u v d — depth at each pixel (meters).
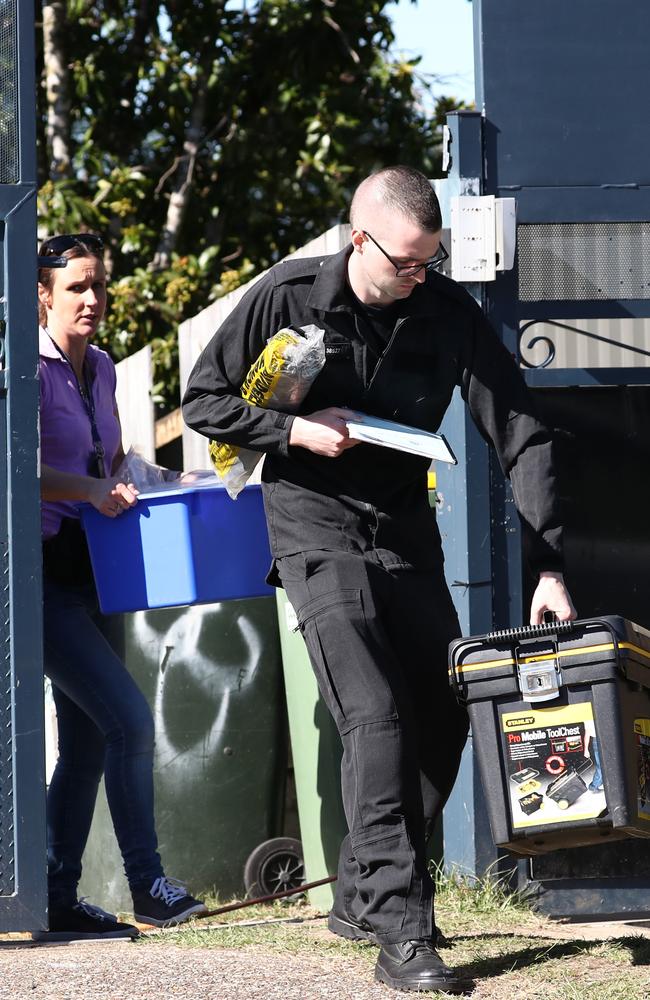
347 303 14.16
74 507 17.34
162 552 16.83
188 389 14.76
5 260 15.56
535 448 14.64
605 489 19.56
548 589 14.37
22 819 15.38
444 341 14.48
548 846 14.19
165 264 50.88
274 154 53.31
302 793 19.58
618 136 19.45
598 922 18.20
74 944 15.98
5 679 15.46
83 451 17.62
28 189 15.61
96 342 47.38
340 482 14.38
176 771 20.34
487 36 19.23
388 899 13.44
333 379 14.29
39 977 13.57
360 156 52.94
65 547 17.25
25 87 15.63
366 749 13.59
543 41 19.31
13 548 15.52
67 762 17.50
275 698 20.64
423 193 13.59
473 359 14.73
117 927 16.94
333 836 18.86
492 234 19.00
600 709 13.35
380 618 14.12
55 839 17.30
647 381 19.55
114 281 51.78
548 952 14.96
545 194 19.31
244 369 14.60
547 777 13.45
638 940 15.55
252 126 53.75
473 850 18.69
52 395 17.36
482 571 19.02
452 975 13.20
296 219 54.59
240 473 15.15
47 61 51.69
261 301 14.42
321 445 13.78
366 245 13.77
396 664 14.07
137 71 53.91
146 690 20.42
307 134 51.97
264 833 20.56
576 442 19.52
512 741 13.57
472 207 19.06
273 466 14.70
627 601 19.50
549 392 19.52
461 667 13.70
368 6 52.44
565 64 19.36
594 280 19.50
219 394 14.62
